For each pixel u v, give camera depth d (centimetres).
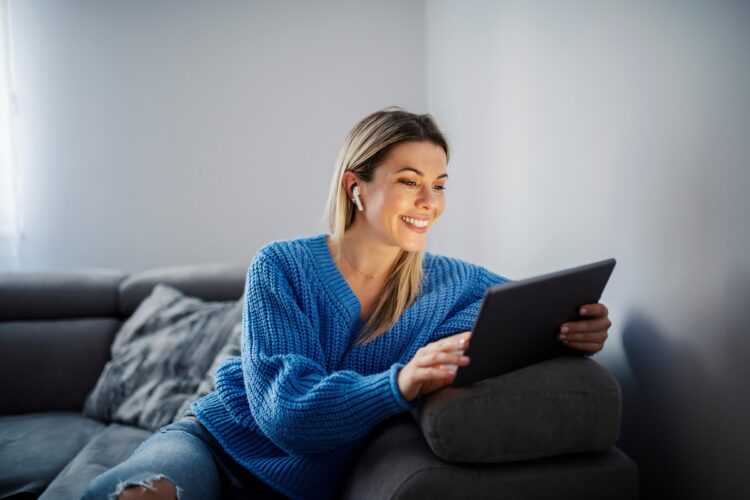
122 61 258
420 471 91
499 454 92
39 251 261
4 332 205
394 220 114
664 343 104
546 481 92
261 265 117
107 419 188
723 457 92
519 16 158
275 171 268
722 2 86
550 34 140
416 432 103
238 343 182
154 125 261
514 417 92
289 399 99
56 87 255
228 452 113
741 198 84
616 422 95
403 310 122
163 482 96
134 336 198
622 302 116
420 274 125
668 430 105
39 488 150
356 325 122
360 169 116
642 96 106
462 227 220
